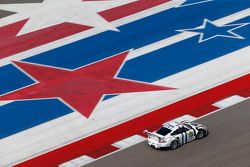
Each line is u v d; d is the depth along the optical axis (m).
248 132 168.50
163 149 162.38
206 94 192.75
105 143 170.38
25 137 177.38
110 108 188.75
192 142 165.25
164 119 180.50
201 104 187.12
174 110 185.00
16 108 191.62
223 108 183.50
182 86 198.88
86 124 181.25
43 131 179.62
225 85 197.38
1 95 199.62
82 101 193.25
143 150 164.00
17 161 166.25
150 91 196.75
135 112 185.62
